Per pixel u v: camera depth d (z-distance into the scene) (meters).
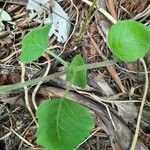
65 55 0.30
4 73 0.29
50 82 0.29
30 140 0.28
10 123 0.28
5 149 0.28
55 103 0.20
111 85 0.29
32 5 0.31
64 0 0.32
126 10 0.32
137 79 0.30
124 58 0.19
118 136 0.28
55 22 0.31
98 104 0.28
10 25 0.31
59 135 0.19
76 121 0.20
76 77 0.23
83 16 0.31
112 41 0.19
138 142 0.28
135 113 0.29
